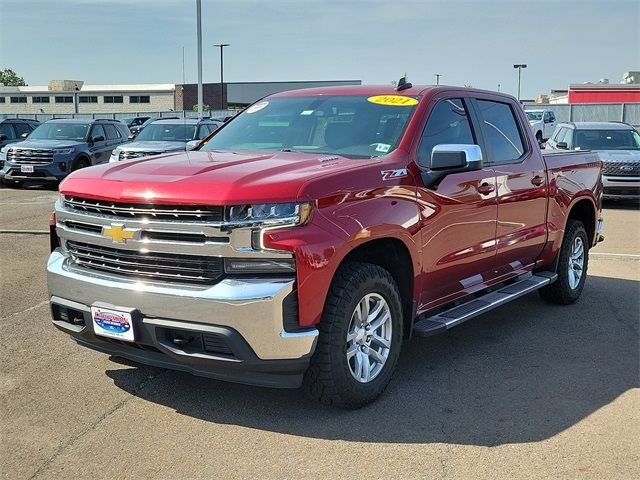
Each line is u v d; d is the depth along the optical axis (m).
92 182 4.04
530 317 6.34
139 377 4.66
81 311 4.04
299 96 5.58
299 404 4.25
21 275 7.59
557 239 6.34
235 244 3.60
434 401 4.33
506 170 5.49
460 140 5.14
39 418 4.01
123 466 3.48
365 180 4.09
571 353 5.31
